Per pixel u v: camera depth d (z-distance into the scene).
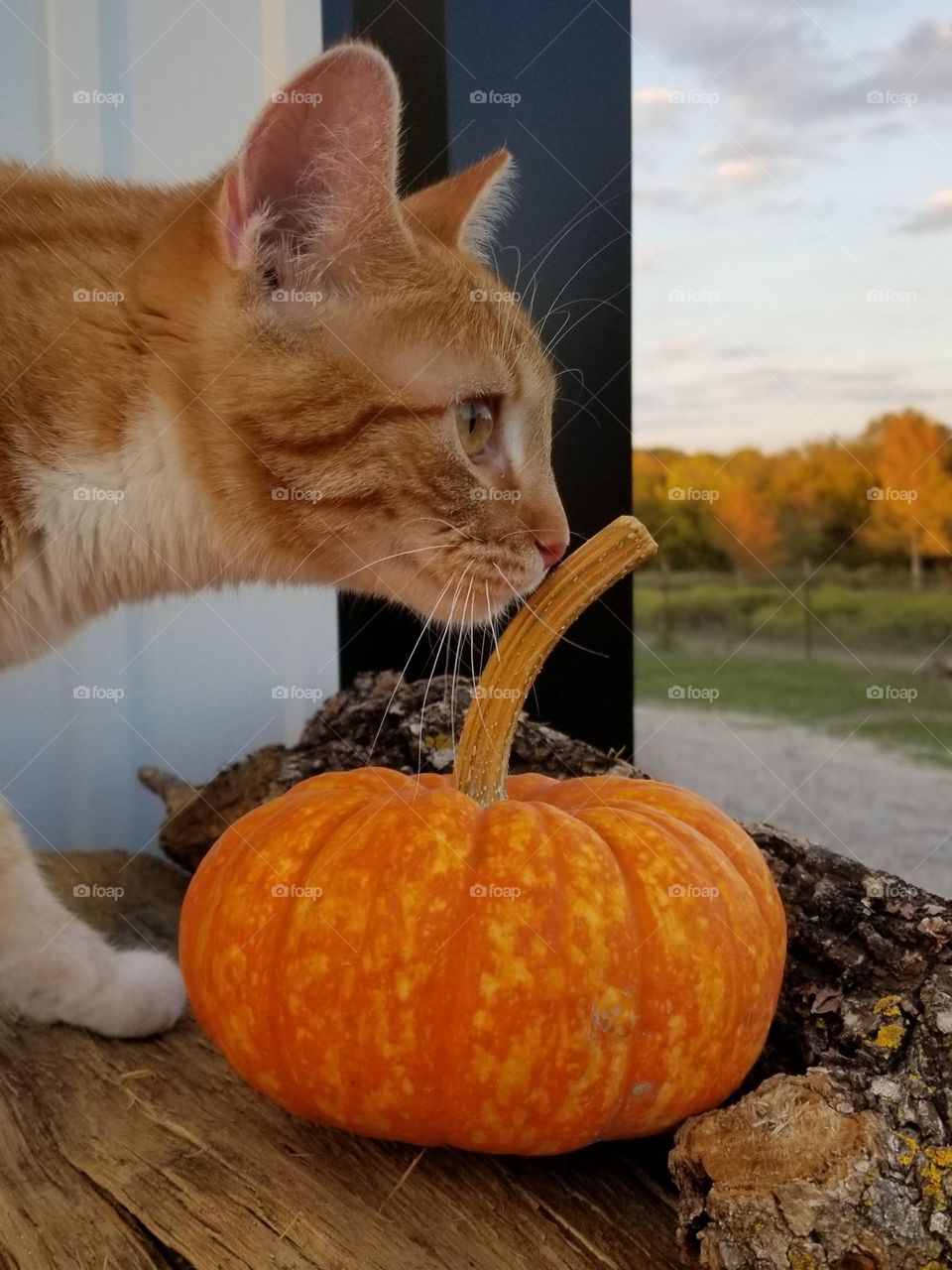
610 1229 0.17
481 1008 0.16
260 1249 0.16
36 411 0.21
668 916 0.17
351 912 0.17
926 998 0.18
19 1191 0.18
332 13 0.32
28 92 0.33
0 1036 0.23
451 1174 0.18
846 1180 0.15
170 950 0.28
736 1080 0.18
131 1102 0.20
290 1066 0.17
